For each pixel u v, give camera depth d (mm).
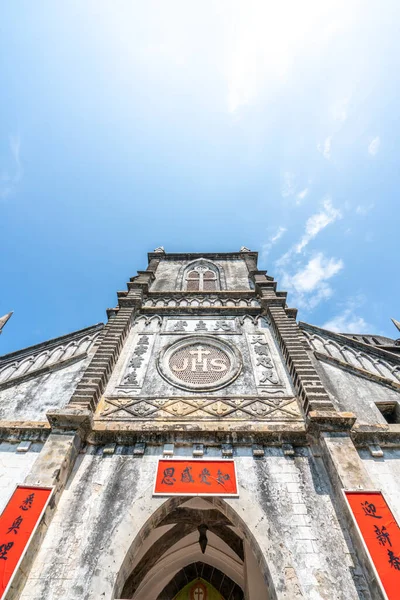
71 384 13102
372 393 12758
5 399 12664
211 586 14562
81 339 16078
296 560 7574
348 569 7434
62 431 9828
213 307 16484
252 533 8047
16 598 6945
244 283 19625
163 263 22609
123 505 8641
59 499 8727
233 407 11398
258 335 14828
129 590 12320
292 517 8344
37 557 7688
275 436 10148
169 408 11352
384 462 9539
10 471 9359
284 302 16422
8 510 8000
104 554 7746
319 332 16250
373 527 7676
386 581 6848
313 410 10281
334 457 9016
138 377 12766
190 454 9812
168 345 14273
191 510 12328
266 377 12680
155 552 13078
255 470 9391
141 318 16188
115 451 9906
